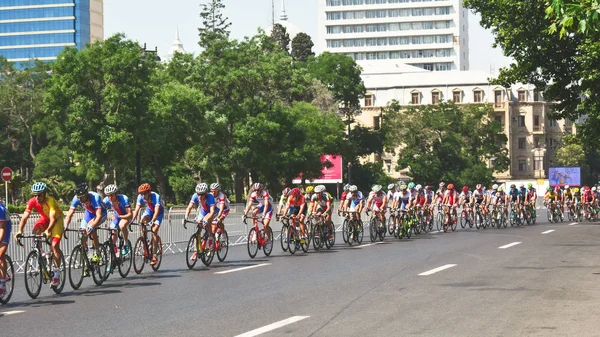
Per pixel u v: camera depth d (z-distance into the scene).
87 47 64.62
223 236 23.72
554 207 52.03
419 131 128.62
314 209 28.62
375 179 128.12
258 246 25.56
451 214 41.00
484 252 25.89
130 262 20.08
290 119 76.12
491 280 17.59
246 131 71.94
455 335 10.86
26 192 69.62
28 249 24.47
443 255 24.81
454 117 130.00
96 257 18.12
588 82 42.91
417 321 12.09
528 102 157.75
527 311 13.01
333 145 92.25
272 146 76.38
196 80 73.12
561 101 47.19
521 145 158.50
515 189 47.44
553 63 44.56
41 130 95.81
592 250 26.58
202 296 15.59
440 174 127.00
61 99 62.81
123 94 61.53
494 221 44.44
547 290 15.80
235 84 73.06
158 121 64.44
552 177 111.75
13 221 43.16
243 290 16.42
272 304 14.22
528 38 43.31
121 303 14.84
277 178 83.94
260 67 73.81
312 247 29.86
